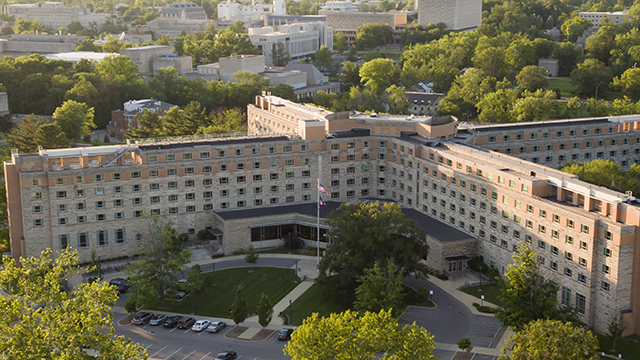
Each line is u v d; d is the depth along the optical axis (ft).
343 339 307.37
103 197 547.49
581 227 421.18
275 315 456.86
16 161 528.63
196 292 493.77
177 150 567.59
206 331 436.76
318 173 613.52
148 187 561.02
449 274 508.12
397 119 631.56
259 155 593.01
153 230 551.18
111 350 293.84
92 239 550.77
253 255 540.93
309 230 581.12
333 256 469.57
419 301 467.52
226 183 586.45
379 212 469.57
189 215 580.30
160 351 407.23
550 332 321.52
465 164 533.96
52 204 533.14
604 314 415.23
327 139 611.47
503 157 533.55
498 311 410.52
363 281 437.17
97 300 306.14
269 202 604.08
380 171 629.92
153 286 462.60
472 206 524.11
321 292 480.23
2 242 588.09
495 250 502.38
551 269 451.12
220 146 580.30
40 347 281.74
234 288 501.15
